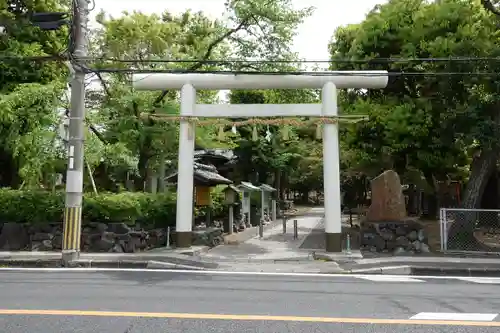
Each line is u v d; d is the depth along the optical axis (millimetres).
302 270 10273
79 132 11164
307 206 55094
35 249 13023
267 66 15719
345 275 9695
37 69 16438
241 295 7172
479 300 6934
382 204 13859
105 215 13273
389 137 16219
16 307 6098
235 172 30453
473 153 17609
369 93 18609
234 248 14336
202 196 15742
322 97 12781
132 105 15844
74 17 11086
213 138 19016
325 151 12664
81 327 5121
